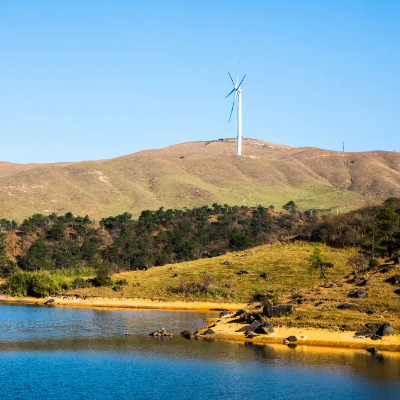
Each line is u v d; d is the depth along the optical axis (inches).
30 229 5954.7
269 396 1609.3
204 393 1640.0
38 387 1711.4
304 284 3378.4
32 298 3809.1
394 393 1619.1
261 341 2201.0
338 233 4340.6
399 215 4244.6
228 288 3454.7
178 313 3011.8
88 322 2726.4
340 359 1925.4
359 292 2501.2
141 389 1684.3
